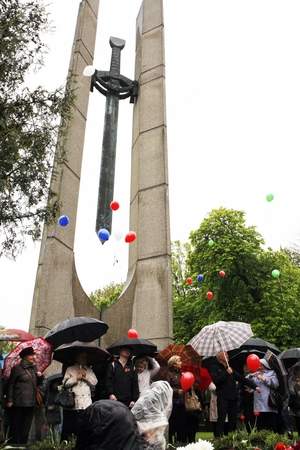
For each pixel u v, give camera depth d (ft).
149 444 9.43
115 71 46.65
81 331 22.22
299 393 22.07
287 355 25.02
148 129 42.96
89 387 19.26
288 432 21.33
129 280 38.09
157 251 37.42
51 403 24.35
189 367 21.42
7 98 23.15
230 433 18.33
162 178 39.81
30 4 23.72
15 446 16.49
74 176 37.24
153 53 46.83
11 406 18.16
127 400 20.01
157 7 49.26
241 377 20.90
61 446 15.88
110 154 43.16
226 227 69.97
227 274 65.46
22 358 19.22
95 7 46.26
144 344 23.15
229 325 22.22
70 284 34.19
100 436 6.96
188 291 81.76
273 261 66.44
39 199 24.70
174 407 20.25
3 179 21.88
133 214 41.42
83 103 40.65
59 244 33.81
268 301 62.08
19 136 21.81
